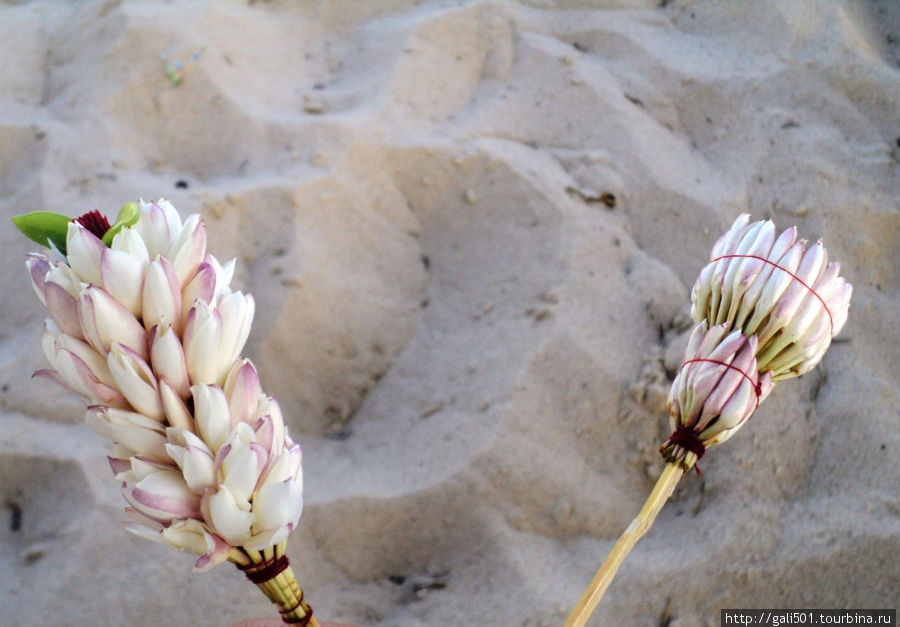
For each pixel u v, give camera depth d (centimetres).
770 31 85
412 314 71
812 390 65
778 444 62
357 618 58
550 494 61
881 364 67
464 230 73
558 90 80
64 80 81
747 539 59
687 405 35
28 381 64
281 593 34
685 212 73
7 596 57
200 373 32
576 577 58
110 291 31
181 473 32
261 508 32
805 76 82
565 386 64
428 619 57
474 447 61
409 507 60
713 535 59
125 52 79
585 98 79
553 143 77
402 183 74
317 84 82
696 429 35
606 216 72
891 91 81
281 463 32
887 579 57
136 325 31
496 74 82
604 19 87
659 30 87
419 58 81
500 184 73
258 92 80
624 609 56
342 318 68
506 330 67
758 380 35
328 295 68
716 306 36
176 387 32
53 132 76
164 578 57
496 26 84
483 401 64
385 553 60
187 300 32
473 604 57
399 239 73
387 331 69
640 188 74
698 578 57
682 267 71
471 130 76
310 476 62
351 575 59
